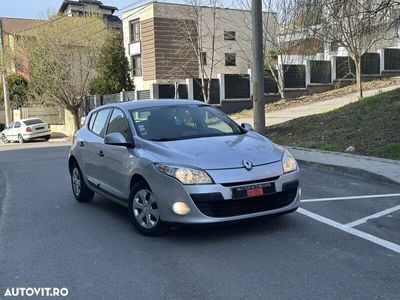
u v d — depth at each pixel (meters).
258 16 14.72
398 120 13.35
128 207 6.42
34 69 33.44
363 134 13.16
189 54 39.28
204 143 6.11
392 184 8.91
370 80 33.72
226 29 40.53
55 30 34.25
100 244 5.94
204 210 5.46
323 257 5.18
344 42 21.73
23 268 5.23
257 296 4.27
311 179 9.79
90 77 38.03
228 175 5.51
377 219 6.59
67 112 36.62
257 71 14.86
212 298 4.28
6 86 38.16
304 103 27.52
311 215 6.86
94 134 7.84
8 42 43.56
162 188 5.70
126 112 7.02
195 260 5.21
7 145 29.17
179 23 38.03
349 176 9.94
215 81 30.38
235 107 30.89
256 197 5.58
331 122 15.69
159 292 4.45
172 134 6.55
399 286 4.40
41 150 21.67
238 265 5.02
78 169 8.31
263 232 6.08
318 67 32.34
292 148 13.48
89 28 36.97
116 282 4.73
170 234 6.12
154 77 40.06
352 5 13.26
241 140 6.31
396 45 34.69
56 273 5.05
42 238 6.32
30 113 41.41
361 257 5.16
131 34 43.03
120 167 6.61
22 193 9.84
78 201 8.51
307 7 13.95
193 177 5.49
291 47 19.95
